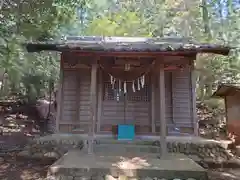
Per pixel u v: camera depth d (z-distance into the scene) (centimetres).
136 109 921
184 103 924
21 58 1152
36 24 922
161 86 680
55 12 933
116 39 1006
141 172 540
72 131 890
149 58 771
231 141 820
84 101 916
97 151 738
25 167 674
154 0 1959
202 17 1550
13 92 1568
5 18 762
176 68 903
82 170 541
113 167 550
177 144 768
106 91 929
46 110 1559
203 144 773
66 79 929
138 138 822
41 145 768
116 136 854
